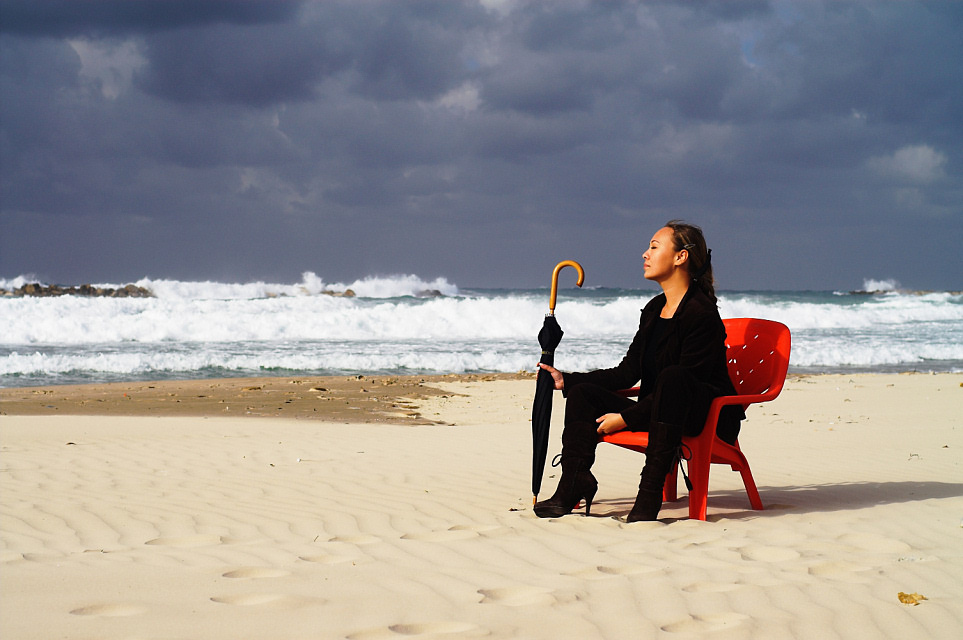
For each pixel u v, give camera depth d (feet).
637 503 14.24
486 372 60.03
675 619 8.27
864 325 101.14
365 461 22.85
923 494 16.57
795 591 9.30
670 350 14.57
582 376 15.71
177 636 7.48
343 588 9.41
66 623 7.80
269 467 21.84
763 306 106.11
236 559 11.21
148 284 125.39
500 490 18.21
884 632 7.96
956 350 72.95
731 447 15.24
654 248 14.97
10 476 20.44
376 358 61.26
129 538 13.41
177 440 27.45
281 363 59.47
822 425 30.76
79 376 53.57
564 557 11.29
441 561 11.07
